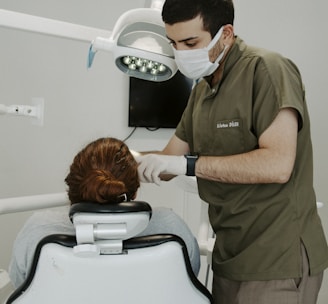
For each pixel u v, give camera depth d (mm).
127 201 833
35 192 2271
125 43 1161
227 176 1062
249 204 1133
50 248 797
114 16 2361
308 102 2504
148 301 848
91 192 831
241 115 1104
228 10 1081
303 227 1109
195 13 1035
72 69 2283
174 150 1451
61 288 809
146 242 834
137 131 2508
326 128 2502
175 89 2488
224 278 1196
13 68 2123
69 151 2332
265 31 2559
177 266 854
